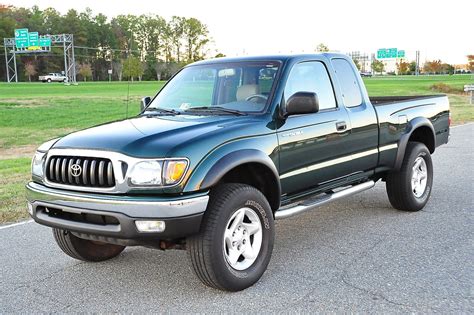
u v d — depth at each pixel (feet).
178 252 18.86
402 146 22.25
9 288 15.76
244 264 15.21
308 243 19.40
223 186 14.92
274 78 17.21
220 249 14.25
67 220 14.51
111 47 429.38
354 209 24.29
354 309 13.66
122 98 143.43
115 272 16.97
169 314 13.71
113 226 13.61
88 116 102.89
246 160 14.80
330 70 19.33
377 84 206.59
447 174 31.96
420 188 23.72
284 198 17.40
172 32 415.03
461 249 18.24
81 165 14.28
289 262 17.38
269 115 16.40
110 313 13.88
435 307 13.69
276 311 13.69
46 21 453.58
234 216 14.78
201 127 15.19
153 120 16.46
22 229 22.04
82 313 13.94
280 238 20.16
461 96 148.87
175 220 13.26
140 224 13.25
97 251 17.69
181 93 18.88
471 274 15.92
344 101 19.58
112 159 13.71
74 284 16.01
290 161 16.76
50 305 14.48
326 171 18.42
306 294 14.71
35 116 102.17
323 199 18.30
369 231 20.70
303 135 17.17
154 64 387.96
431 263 16.92
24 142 72.69
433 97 25.20
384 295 14.49
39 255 18.76
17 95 158.61
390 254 17.89
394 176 22.75
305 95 15.98
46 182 15.08
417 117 23.30
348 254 18.02
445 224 21.40
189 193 13.61
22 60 411.95
